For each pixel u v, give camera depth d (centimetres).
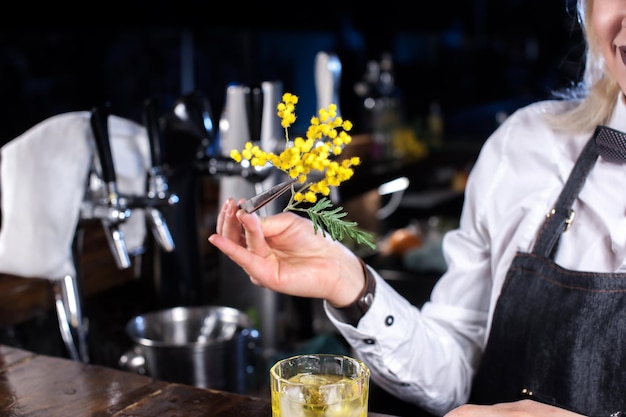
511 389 113
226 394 102
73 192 129
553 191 119
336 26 320
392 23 359
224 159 142
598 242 113
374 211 291
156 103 129
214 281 185
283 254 103
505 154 124
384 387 120
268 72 313
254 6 256
